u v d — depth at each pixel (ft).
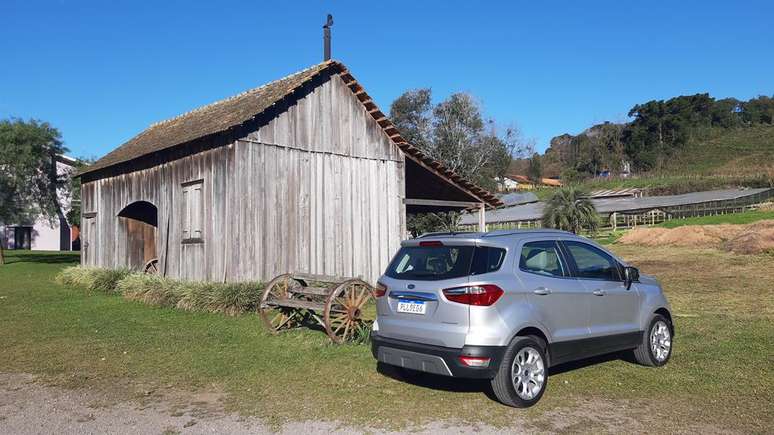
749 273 56.70
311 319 33.24
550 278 19.99
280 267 43.93
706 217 141.38
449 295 18.28
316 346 27.20
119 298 45.68
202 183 45.42
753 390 19.80
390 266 21.18
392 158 52.13
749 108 393.29
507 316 18.13
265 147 43.70
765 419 16.99
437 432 16.21
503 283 18.35
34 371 23.29
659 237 101.60
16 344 28.32
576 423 16.85
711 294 44.50
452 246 19.56
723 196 161.17
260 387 20.85
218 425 16.93
